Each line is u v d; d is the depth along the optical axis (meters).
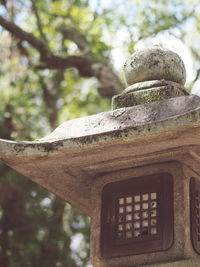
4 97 11.73
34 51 12.11
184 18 10.19
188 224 3.53
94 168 3.76
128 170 3.73
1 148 3.45
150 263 3.48
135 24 9.96
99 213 3.75
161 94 3.63
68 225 11.63
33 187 11.10
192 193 3.63
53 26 11.25
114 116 3.49
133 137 3.24
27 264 10.66
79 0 11.56
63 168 3.73
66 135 3.52
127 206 3.68
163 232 3.52
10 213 11.07
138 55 3.82
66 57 10.45
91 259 3.69
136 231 3.60
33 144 3.43
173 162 3.61
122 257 3.58
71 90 12.38
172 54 3.83
